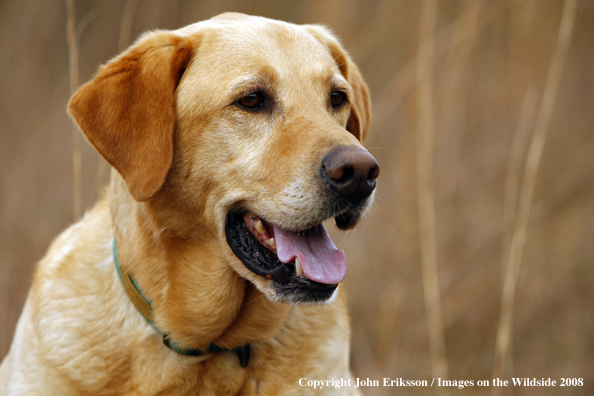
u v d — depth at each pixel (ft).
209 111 10.44
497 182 25.20
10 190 23.68
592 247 24.31
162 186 10.73
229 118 10.39
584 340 20.34
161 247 10.68
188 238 10.69
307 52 11.36
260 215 10.11
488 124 26.43
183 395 10.78
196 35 11.02
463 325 20.86
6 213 22.98
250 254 10.46
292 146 9.99
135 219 10.87
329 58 12.02
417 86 18.17
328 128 10.07
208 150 10.48
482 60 26.22
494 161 26.03
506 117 25.79
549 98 16.49
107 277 11.13
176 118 10.71
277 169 9.96
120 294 10.89
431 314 16.81
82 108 10.46
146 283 10.75
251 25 11.29
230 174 10.37
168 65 10.59
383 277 22.44
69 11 15.20
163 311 10.66
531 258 22.63
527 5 23.56
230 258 10.46
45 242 22.94
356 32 23.54
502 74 25.88
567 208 24.30
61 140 26.50
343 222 10.28
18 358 11.21
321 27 13.60
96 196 19.10
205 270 10.66
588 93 31.07
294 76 10.83
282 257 10.04
